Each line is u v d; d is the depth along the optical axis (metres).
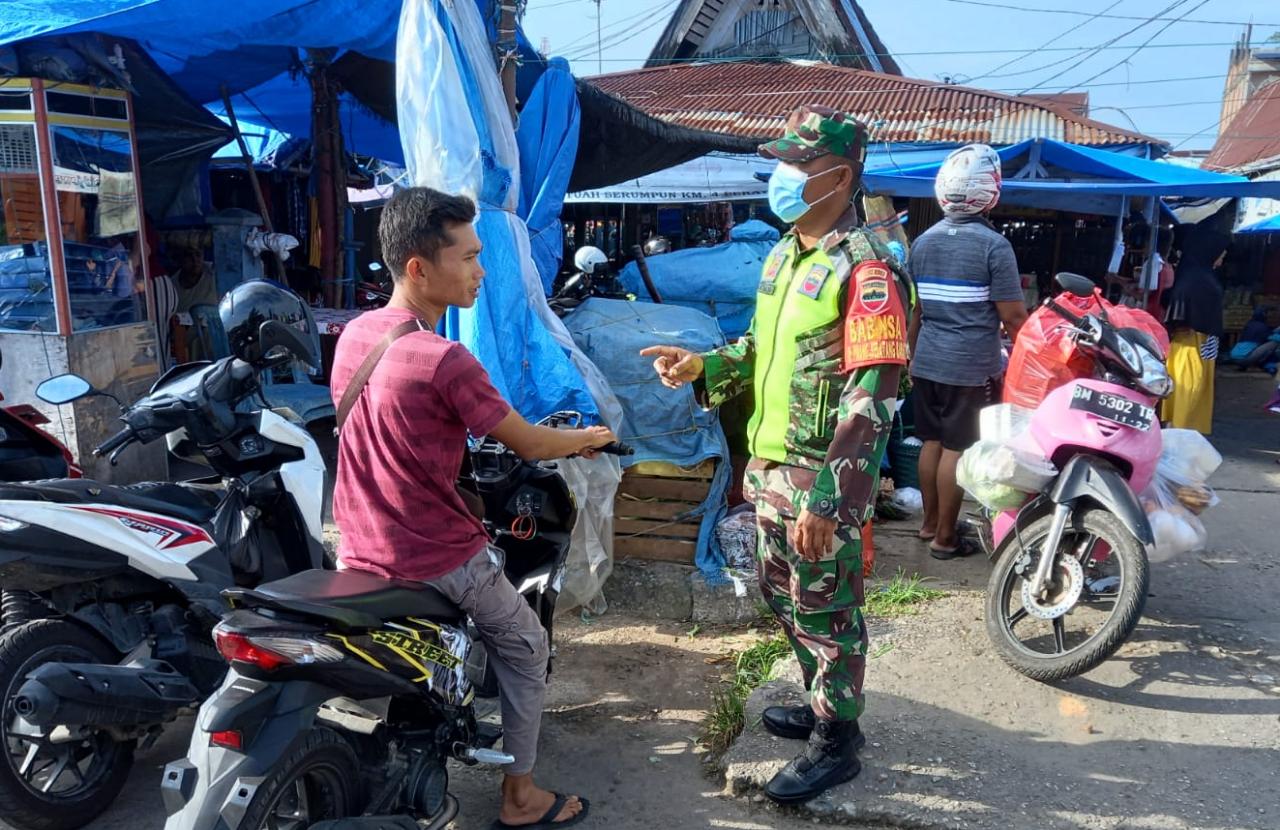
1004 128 13.38
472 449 3.29
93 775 2.98
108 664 2.99
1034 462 3.70
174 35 4.84
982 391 4.87
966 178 4.80
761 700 3.57
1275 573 4.86
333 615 2.28
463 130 4.33
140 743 3.20
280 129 10.25
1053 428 3.71
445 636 2.60
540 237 5.24
